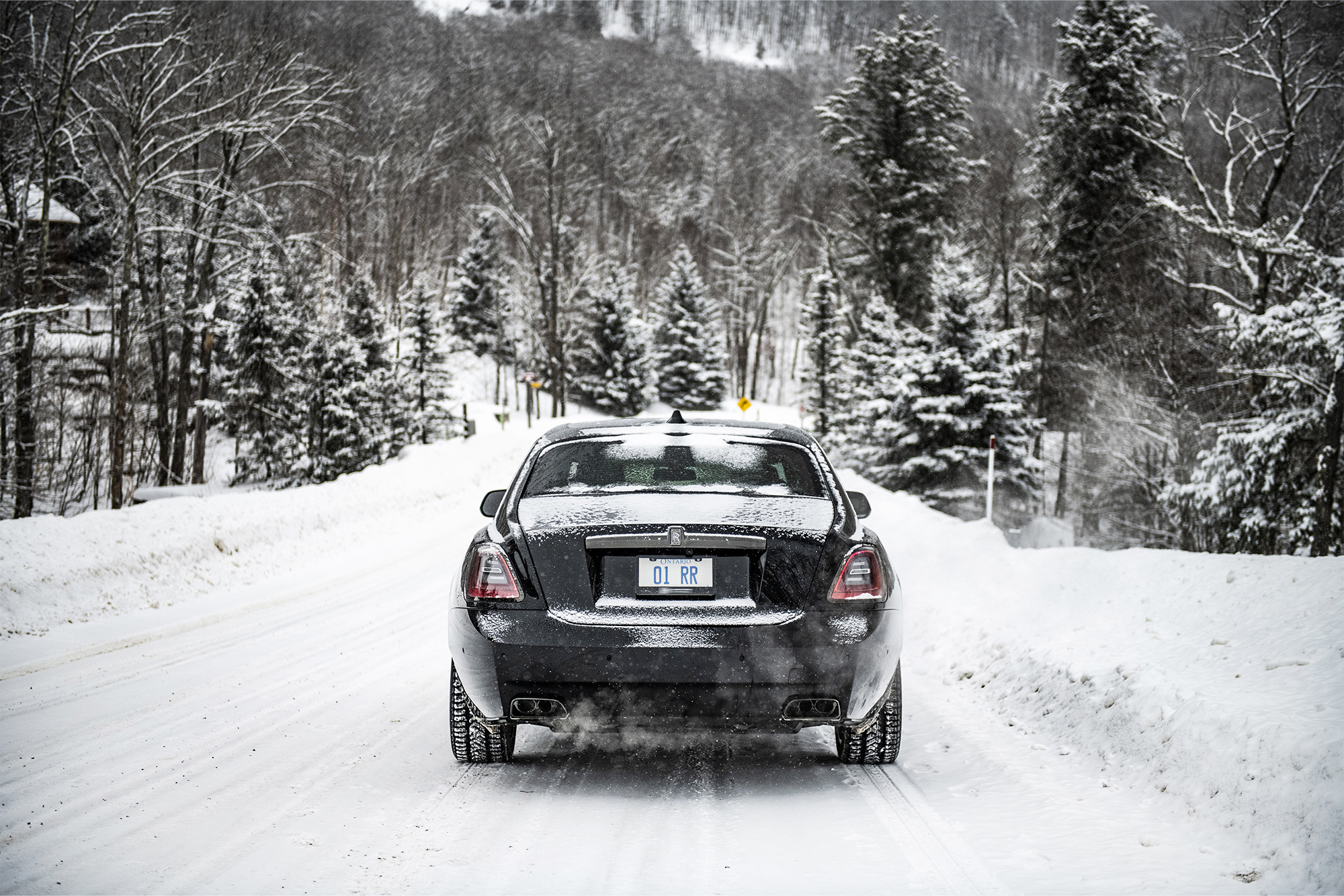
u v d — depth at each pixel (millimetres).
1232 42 24656
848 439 37688
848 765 5094
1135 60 37719
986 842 3879
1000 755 5180
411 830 4051
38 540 10992
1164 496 20766
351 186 64438
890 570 4742
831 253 65812
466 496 24141
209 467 44750
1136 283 32375
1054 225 39750
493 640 4273
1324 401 17969
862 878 3510
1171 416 27703
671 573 4320
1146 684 5152
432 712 6320
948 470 29562
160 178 25703
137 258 29234
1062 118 38906
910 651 8070
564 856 3754
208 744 5500
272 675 7516
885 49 48188
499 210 68125
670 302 79688
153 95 25734
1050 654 6371
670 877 3539
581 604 4281
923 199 47250
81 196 36469
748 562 4352
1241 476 18875
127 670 7660
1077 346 35625
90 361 30844
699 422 5535
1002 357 30141
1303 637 5414
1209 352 26812
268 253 32250
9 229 25078
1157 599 6934
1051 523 31906
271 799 4480
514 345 79375
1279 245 21828
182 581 11883
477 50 118812
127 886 3441
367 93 79625
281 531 15406
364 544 16891
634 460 5113
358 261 61500
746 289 101500
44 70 23562
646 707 4238
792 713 4293
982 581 8891
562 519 4477
